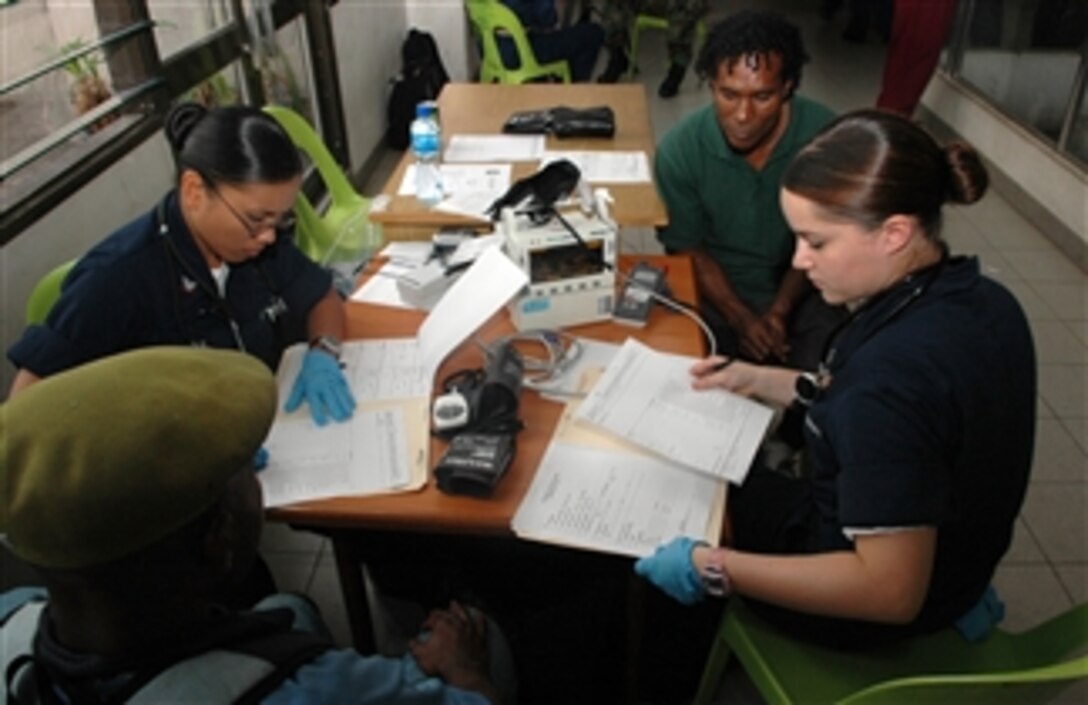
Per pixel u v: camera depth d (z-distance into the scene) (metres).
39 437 0.56
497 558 1.55
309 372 1.31
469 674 1.08
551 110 2.35
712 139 1.88
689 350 1.42
